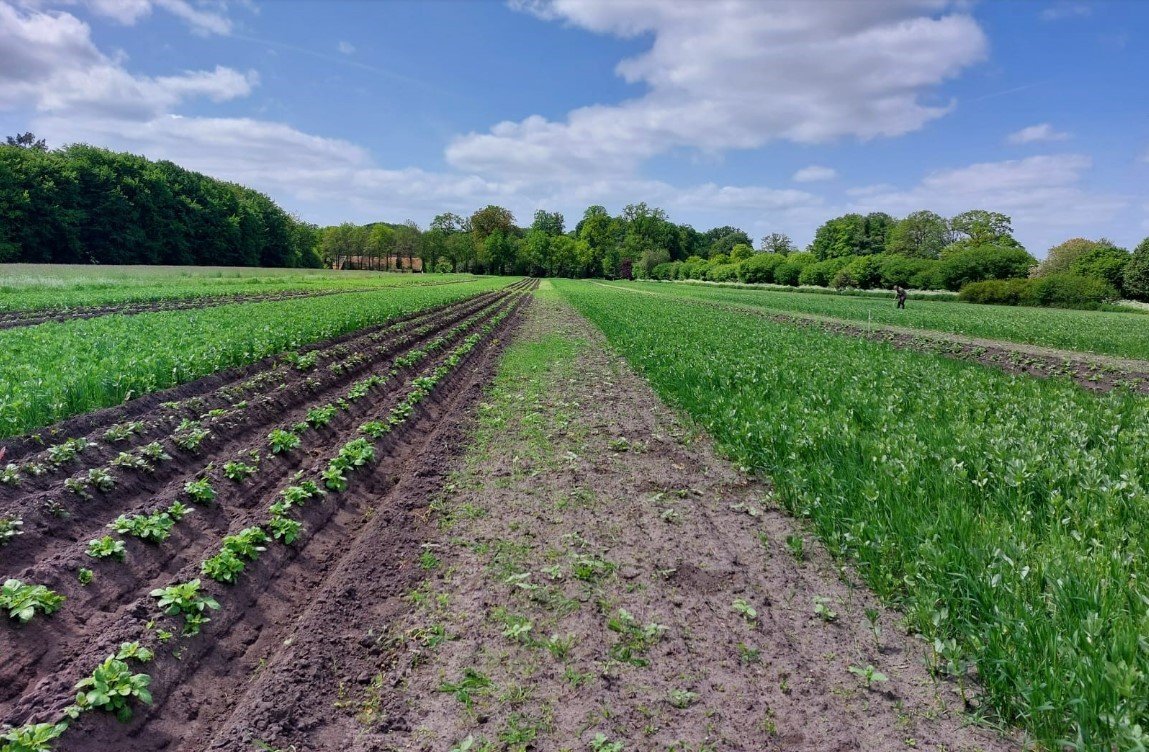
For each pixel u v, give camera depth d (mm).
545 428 11766
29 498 6641
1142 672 3965
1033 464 7215
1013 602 4891
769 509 7953
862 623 5445
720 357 17797
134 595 5754
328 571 6664
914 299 70250
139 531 6312
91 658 4531
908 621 5262
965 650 4809
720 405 12000
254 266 106375
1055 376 18188
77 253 75062
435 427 12211
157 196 85688
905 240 122875
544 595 5895
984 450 8227
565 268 152750
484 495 8469
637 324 30031
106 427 9602
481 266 150000
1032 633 4465
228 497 7836
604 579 6215
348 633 5355
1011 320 37875
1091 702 3855
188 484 7418
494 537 7180
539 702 4492
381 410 12398
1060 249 79562
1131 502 6543
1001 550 5469
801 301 62406
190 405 10867
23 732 3670
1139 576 5137
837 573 6336
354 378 15758
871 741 4086
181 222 89875
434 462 9680
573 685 4660
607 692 4578
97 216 76938
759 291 92875
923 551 5695
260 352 15641
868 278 88500
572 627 5402
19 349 13195
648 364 17969
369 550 6727
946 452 8336
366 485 8852
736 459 9711
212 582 5609
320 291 47938
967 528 6109
